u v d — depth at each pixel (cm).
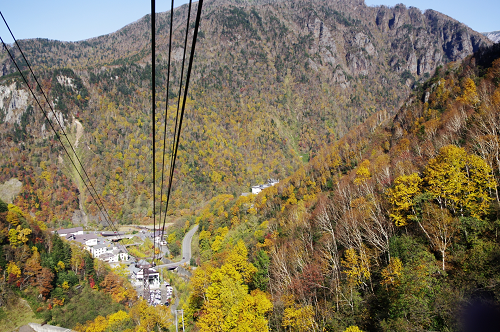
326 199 6812
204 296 5369
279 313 4278
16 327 7394
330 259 4503
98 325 7169
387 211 4481
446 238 3378
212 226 11569
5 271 8125
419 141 7350
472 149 4909
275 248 5841
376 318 3328
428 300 2884
